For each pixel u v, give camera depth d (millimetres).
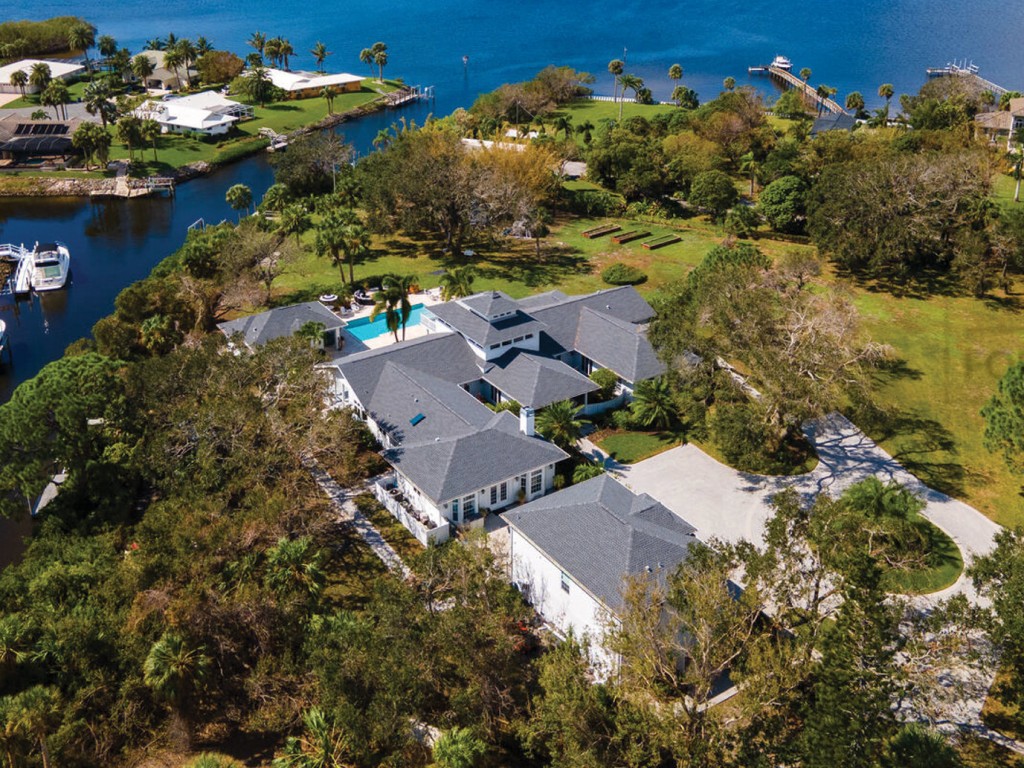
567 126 160500
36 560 50125
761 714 36031
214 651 43156
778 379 58906
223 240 95125
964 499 60000
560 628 48562
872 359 64812
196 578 45125
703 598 35906
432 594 44219
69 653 42281
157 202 138500
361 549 55438
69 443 56531
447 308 76188
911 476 62594
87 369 59906
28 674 41406
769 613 46938
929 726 40594
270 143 169375
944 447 66375
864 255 96562
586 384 69312
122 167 148125
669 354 63656
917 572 50500
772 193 114875
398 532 57188
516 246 112875
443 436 60562
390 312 78500
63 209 134875
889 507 52281
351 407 65500
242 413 55906
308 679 41969
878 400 68438
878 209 94938
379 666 39625
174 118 166250
